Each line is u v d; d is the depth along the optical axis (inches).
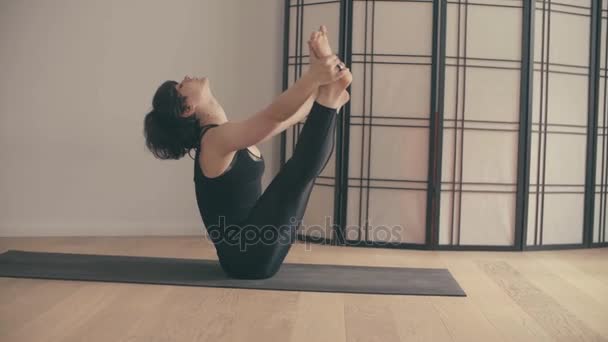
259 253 113.7
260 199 113.4
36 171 175.9
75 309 95.3
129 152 179.2
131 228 179.8
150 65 179.0
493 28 163.2
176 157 118.9
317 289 111.0
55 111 175.9
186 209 182.2
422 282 120.2
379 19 163.3
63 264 129.3
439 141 162.7
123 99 178.2
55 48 175.2
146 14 178.4
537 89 166.1
